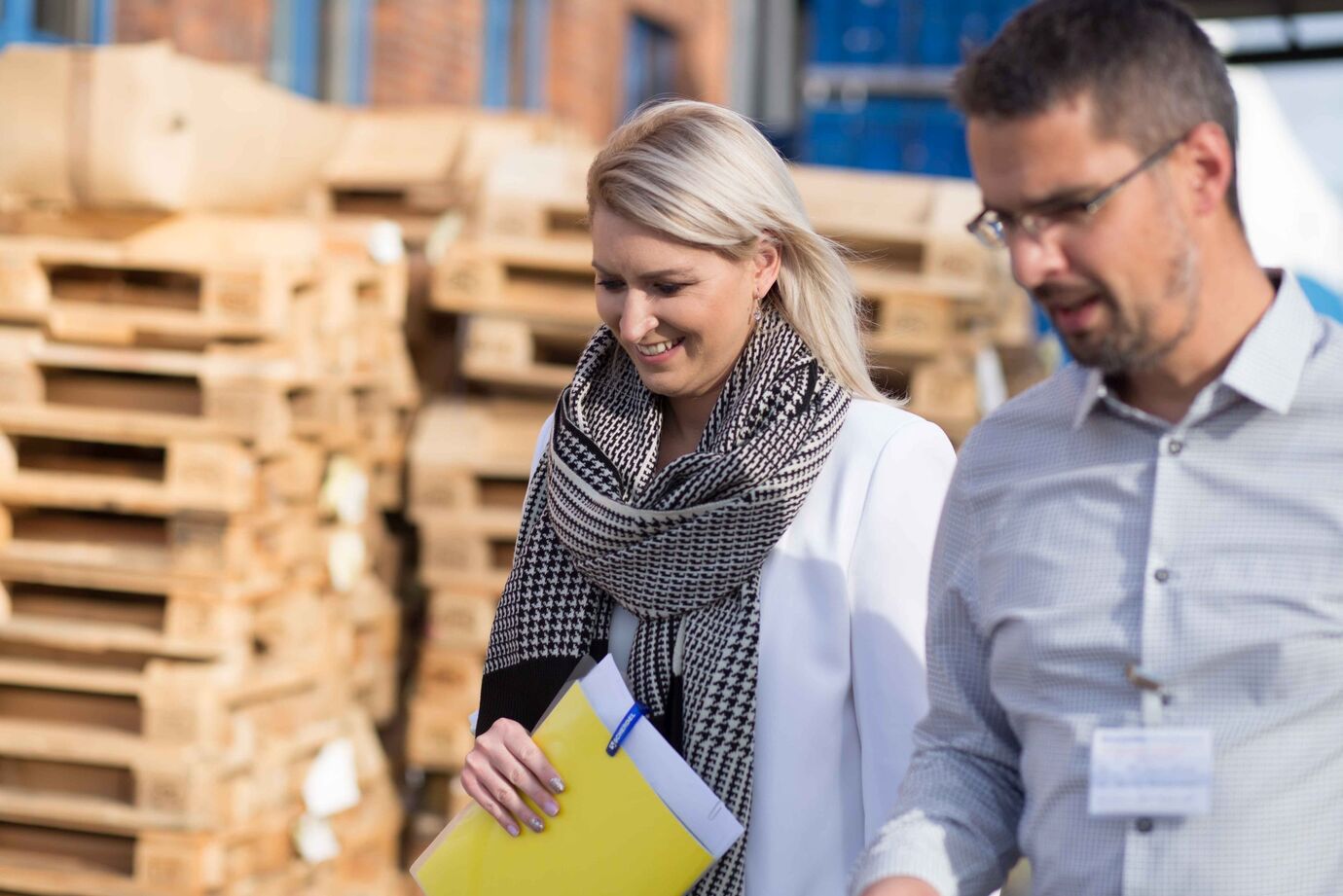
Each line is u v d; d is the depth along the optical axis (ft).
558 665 6.41
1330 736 4.42
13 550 10.89
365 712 12.42
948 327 11.75
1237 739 4.43
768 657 6.14
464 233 12.68
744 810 6.00
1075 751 4.67
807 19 33.27
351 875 12.05
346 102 22.41
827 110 26.03
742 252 6.13
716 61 33.60
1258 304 4.59
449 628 12.31
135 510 10.89
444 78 23.86
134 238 10.89
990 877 5.10
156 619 11.05
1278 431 4.54
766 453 6.08
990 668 5.10
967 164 25.53
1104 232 4.34
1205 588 4.52
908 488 6.22
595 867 5.82
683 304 6.08
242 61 21.13
